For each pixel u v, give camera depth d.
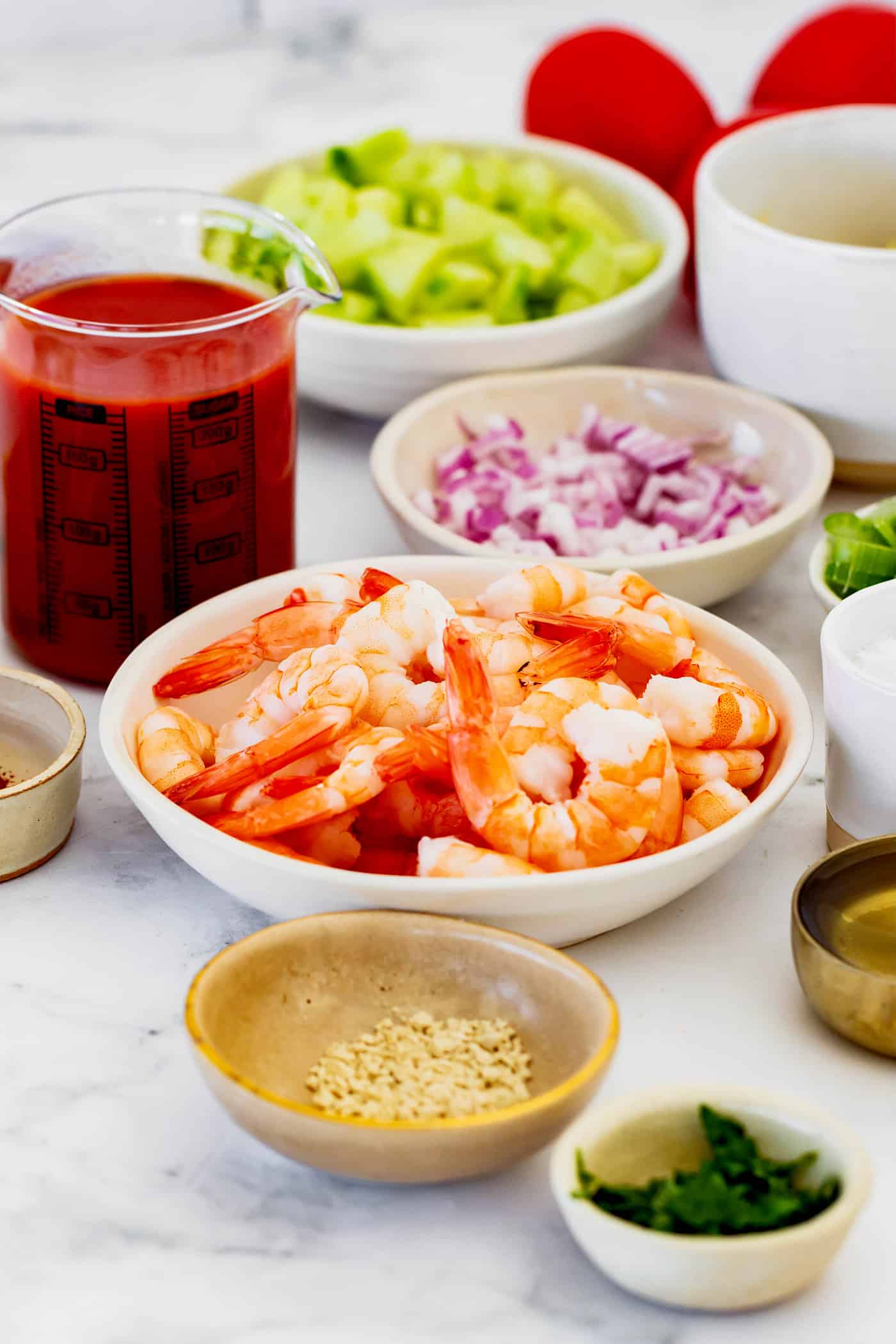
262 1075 0.91
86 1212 0.90
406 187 1.28
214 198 1.10
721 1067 0.95
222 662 1.01
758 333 1.19
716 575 1.10
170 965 0.98
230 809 0.97
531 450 1.20
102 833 1.03
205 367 1.04
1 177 1.43
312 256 1.07
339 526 1.19
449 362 1.19
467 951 0.93
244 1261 0.89
